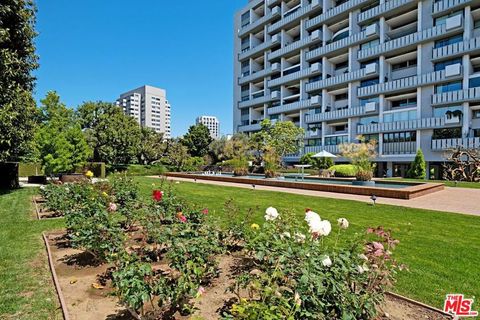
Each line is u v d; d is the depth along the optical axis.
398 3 28.22
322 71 35.91
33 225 6.28
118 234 3.85
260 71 45.16
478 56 23.94
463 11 24.70
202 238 3.35
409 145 27.45
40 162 18.17
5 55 9.66
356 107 31.41
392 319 2.56
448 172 22.03
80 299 2.95
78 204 5.98
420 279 3.48
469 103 24.14
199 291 2.52
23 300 2.91
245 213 7.64
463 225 6.43
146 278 2.59
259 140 32.81
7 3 10.15
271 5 43.81
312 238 3.00
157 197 5.12
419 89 26.73
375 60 30.95
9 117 9.72
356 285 2.47
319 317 2.03
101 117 28.56
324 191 13.66
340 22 34.81
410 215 7.60
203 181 20.42
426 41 26.41
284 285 2.36
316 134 36.00
